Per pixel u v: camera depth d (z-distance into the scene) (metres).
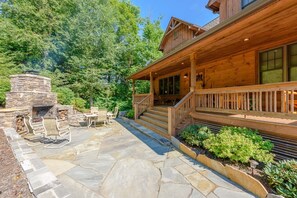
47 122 5.21
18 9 11.80
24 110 6.93
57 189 2.41
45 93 8.61
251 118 4.10
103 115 8.45
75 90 13.17
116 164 3.59
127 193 2.54
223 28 3.60
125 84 16.75
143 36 18.47
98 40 14.30
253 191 2.46
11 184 2.48
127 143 5.20
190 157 3.92
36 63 12.80
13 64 10.84
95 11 13.96
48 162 3.72
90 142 5.37
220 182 2.80
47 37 12.97
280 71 5.02
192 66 5.47
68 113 9.57
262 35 4.28
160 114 7.74
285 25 3.61
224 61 7.07
